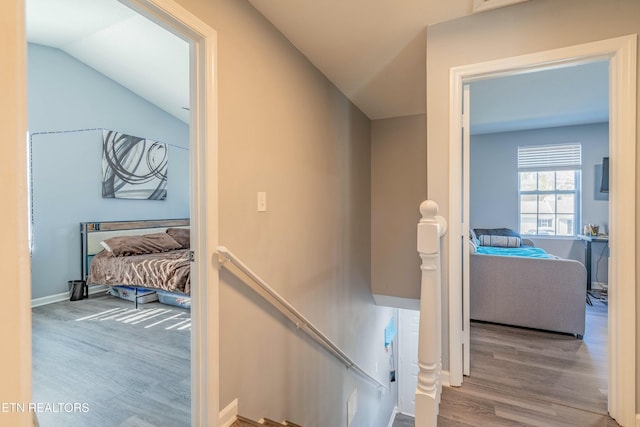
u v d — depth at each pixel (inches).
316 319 105.4
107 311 139.0
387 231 156.3
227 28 65.6
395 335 220.4
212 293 60.6
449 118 77.0
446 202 76.7
